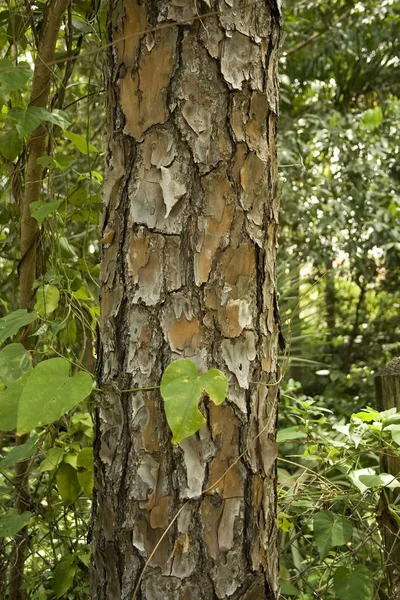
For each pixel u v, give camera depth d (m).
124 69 0.94
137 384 0.91
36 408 0.83
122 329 0.93
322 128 3.49
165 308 0.91
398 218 3.60
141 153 0.92
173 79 0.91
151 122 0.91
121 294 0.93
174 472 0.90
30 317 1.01
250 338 0.93
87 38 1.52
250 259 0.93
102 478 0.94
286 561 1.44
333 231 3.50
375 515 1.25
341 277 4.27
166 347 0.90
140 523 0.91
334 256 3.54
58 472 1.29
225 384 0.81
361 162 3.42
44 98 1.22
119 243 0.93
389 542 1.26
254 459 0.94
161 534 0.90
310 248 3.51
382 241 3.63
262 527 0.95
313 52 3.66
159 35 0.91
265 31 0.95
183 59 0.91
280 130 3.56
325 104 3.63
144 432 0.91
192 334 0.90
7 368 0.98
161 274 0.91
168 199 0.91
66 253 1.40
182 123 0.90
